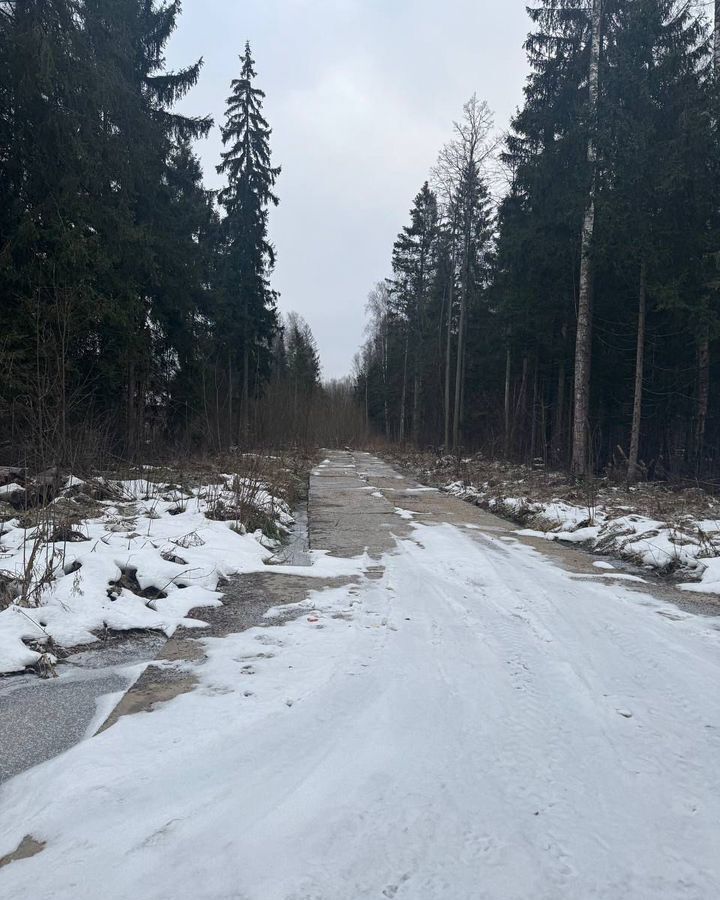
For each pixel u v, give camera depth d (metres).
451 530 9.28
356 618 4.86
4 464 9.75
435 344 35.84
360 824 2.19
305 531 9.79
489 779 2.52
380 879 1.91
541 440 23.45
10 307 11.40
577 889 1.89
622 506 10.80
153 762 2.66
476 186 24.30
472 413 32.28
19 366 10.15
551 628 4.59
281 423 29.12
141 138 15.30
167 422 18.23
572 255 17.47
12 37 11.02
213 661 3.96
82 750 2.77
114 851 2.05
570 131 15.42
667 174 13.43
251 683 3.59
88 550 6.04
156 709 3.24
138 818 2.24
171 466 14.23
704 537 7.40
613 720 3.11
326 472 20.75
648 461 19.91
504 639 4.32
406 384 44.78
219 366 24.61
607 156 14.30
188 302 17.34
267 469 14.85
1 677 3.77
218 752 2.75
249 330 27.64
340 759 2.66
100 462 10.82
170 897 1.83
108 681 3.74
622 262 15.09
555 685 3.54
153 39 17.05
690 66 14.23
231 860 2.00
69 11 12.17
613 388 20.03
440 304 34.09
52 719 3.24
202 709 3.22
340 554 7.41
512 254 18.34
